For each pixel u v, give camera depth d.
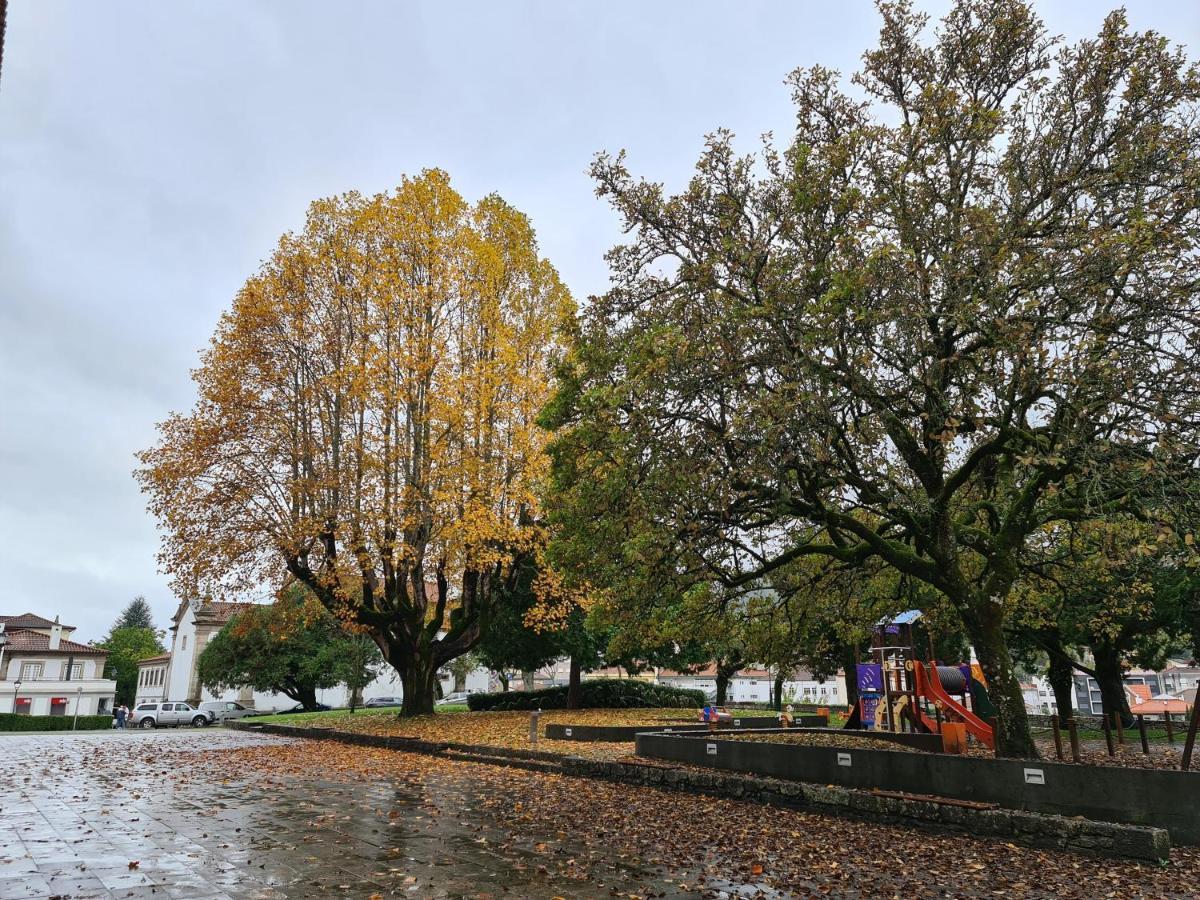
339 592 24.48
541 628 27.42
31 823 9.93
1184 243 10.70
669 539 12.89
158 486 23.56
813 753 11.99
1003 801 9.76
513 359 25.03
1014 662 36.50
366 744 22.56
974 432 12.47
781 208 13.70
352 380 23.56
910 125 13.41
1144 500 10.94
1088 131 12.56
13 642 60.06
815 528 16.03
